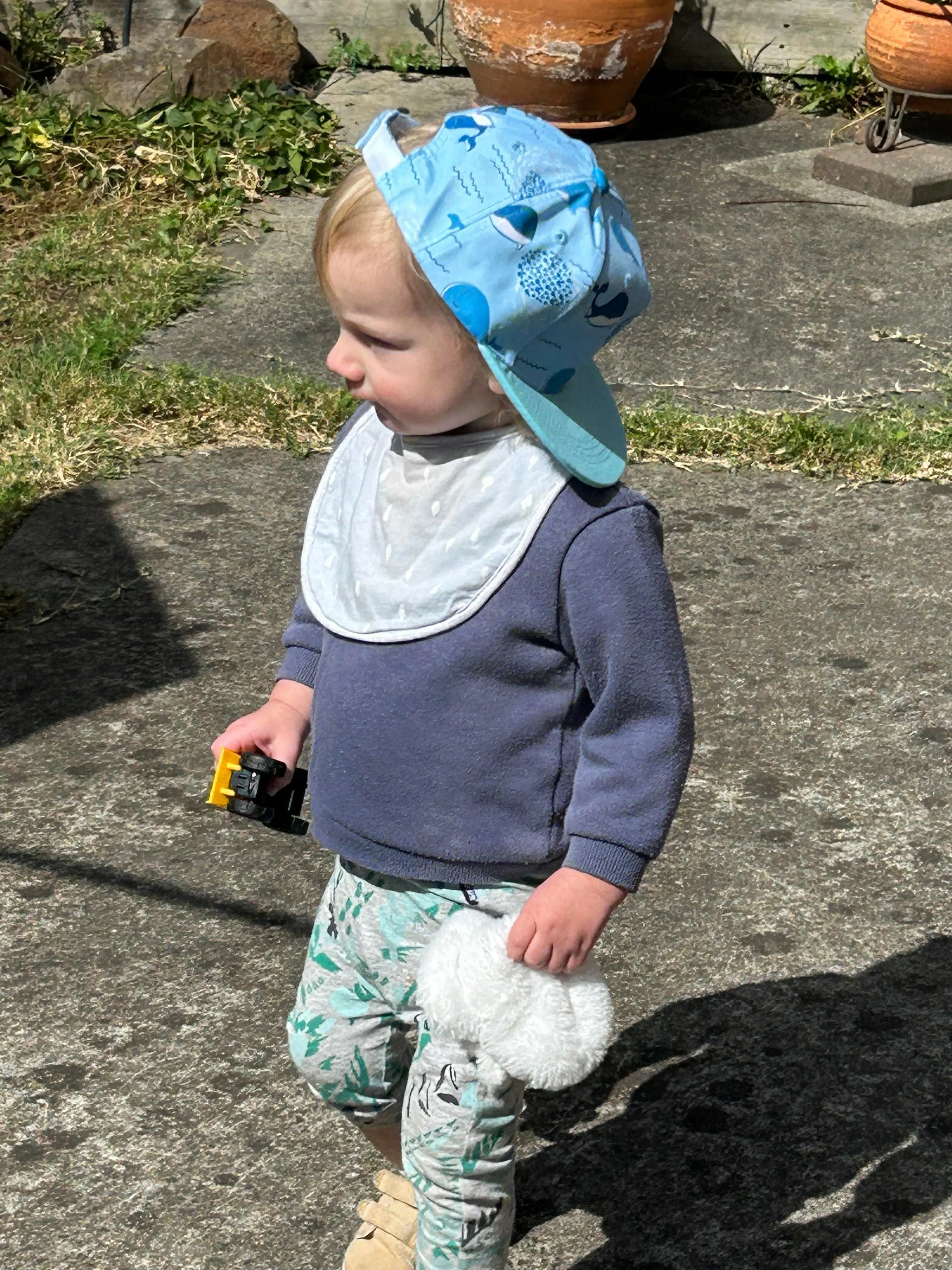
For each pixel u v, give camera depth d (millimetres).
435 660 2248
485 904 2340
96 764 4270
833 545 5410
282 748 2633
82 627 4902
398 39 10773
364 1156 3051
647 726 2238
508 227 2080
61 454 5883
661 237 8148
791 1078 3205
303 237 8219
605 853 2238
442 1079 2340
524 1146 3053
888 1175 2982
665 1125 3100
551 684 2262
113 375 6496
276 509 5641
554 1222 2891
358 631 2305
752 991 3443
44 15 10836
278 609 5035
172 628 4910
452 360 2170
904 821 4027
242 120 9297
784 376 6688
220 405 6277
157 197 8602
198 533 5461
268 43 10172
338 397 6316
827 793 4133
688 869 3834
